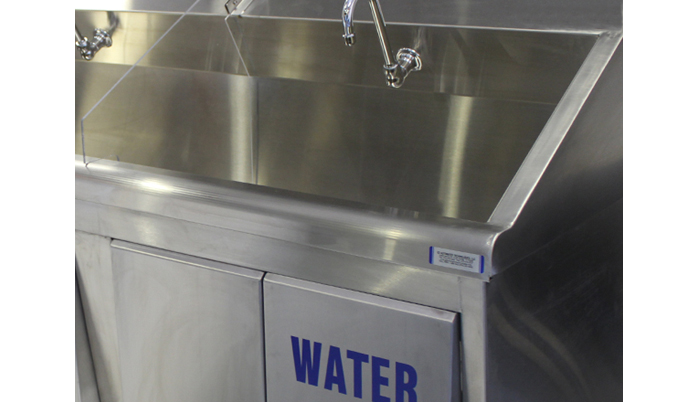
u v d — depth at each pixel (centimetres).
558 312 160
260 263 154
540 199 139
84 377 190
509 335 142
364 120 213
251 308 157
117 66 242
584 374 177
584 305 171
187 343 170
